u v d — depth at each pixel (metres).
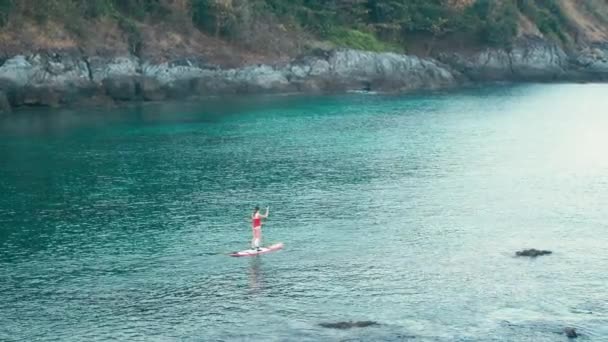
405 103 106.69
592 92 123.31
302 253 45.00
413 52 134.75
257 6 120.44
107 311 37.66
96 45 101.12
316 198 56.34
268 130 83.25
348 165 66.94
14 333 35.56
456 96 115.88
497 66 136.75
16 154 69.00
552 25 151.62
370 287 40.12
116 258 44.28
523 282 40.59
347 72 119.44
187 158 68.75
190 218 51.47
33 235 47.97
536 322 36.06
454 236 47.91
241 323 36.31
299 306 38.00
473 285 40.25
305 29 125.25
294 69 115.88
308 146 74.94
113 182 60.12
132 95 101.50
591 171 65.06
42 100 95.25
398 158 70.00
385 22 134.00
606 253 44.78
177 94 105.31
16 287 40.38
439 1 137.88
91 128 81.94
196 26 114.44
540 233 48.50
